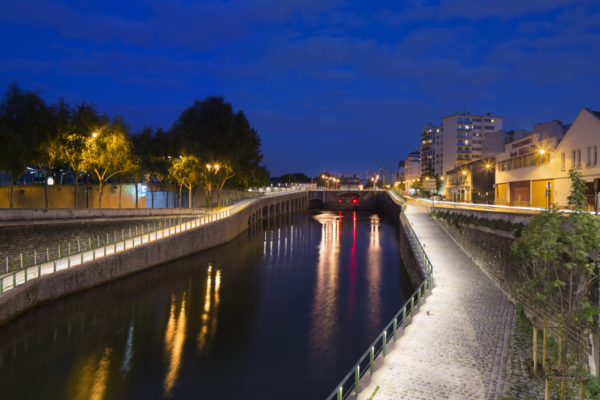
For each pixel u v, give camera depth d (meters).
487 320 16.66
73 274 26.94
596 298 13.57
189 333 23.62
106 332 23.12
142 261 35.59
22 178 54.53
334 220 104.06
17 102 34.19
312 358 20.58
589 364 12.59
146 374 18.62
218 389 17.48
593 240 12.60
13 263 26.14
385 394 10.88
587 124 35.81
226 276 37.47
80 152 38.34
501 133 95.12
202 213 60.66
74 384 17.50
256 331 24.09
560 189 40.78
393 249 54.88
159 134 63.94
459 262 28.23
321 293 32.38
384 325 25.22
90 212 35.59
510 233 23.31
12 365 18.89
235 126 86.25
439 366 12.58
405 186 175.75
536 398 10.62
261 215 100.62
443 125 135.75
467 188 82.38
